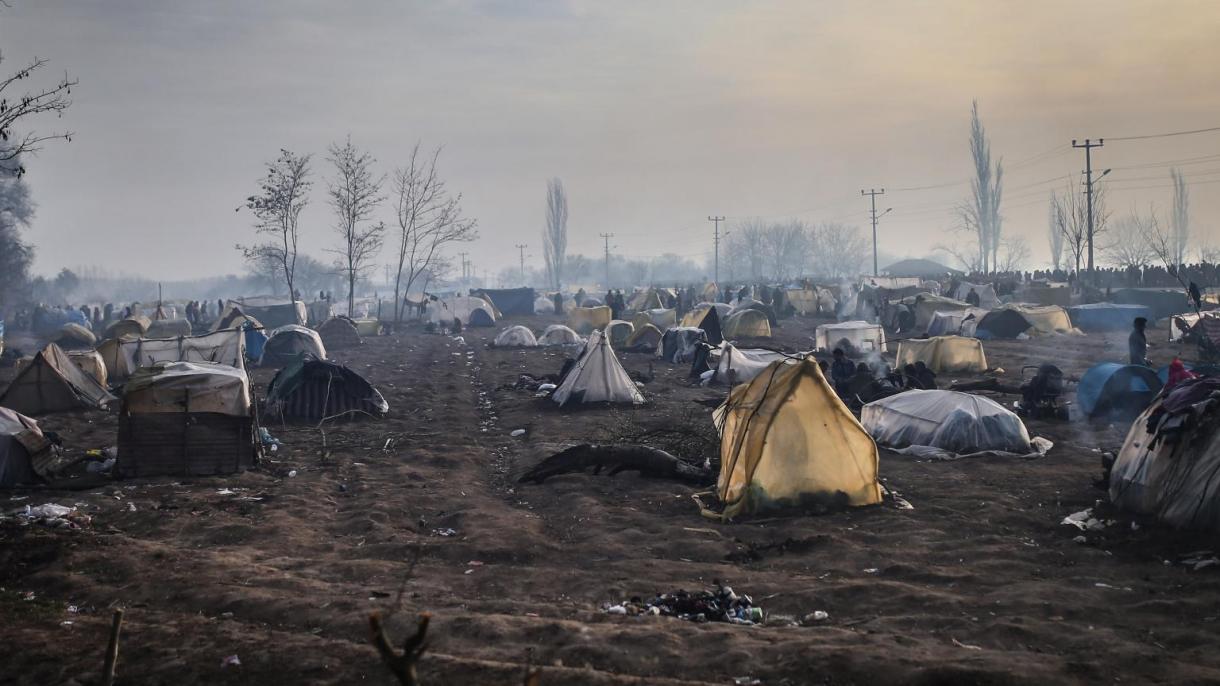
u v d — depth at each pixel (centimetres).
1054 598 960
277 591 1032
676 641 852
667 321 5397
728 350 3045
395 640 871
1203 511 1165
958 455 1773
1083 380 2181
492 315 6656
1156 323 4778
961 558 1134
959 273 10288
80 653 859
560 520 1402
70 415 2556
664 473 1652
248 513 1448
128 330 5038
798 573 1109
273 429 2295
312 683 788
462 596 1026
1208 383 1266
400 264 6931
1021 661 783
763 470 1411
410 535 1301
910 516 1356
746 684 766
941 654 806
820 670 779
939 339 3200
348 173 6475
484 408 2692
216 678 803
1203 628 870
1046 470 1628
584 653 827
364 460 1894
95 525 1368
